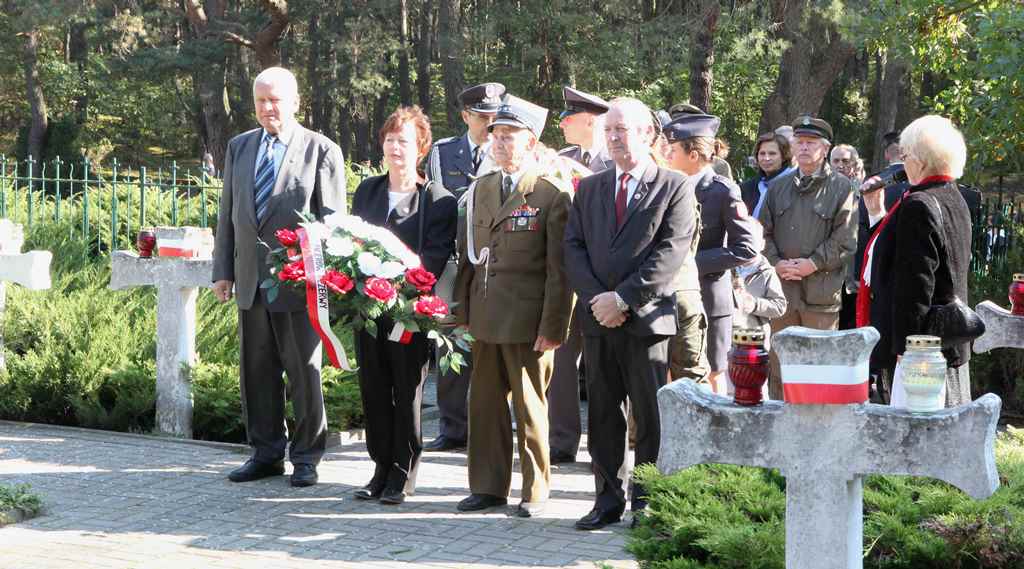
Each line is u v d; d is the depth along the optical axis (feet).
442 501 20.27
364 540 17.63
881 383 23.15
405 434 20.08
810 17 72.13
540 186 19.45
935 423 10.90
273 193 21.22
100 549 16.88
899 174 25.20
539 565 16.35
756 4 75.00
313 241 18.76
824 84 78.69
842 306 26.55
